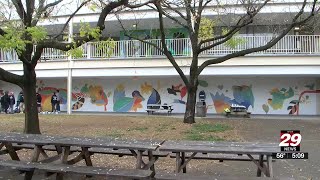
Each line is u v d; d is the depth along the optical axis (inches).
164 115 957.8
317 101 984.9
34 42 387.2
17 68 1025.5
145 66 943.7
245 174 303.4
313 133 569.0
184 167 277.4
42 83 1157.1
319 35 864.9
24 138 299.4
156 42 946.1
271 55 868.0
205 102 1000.9
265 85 1007.0
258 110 1010.1
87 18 937.5
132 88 1081.4
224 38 695.7
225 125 662.5
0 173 298.2
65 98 1133.7
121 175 233.6
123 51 967.6
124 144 262.2
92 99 1112.2
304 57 859.4
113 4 403.9
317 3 676.1
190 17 671.8
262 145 259.9
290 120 797.9
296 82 994.1
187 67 915.4
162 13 628.7
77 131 572.4
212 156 290.8
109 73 973.2
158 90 1060.5
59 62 1010.1
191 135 532.4
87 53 984.3
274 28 868.6
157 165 332.8
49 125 667.4
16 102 1178.0
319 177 293.3
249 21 585.0
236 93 1018.7
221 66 896.3
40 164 265.4
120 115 944.9
